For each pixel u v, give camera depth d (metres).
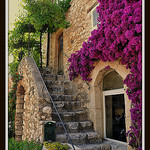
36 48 8.44
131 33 2.57
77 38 5.45
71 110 4.57
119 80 3.88
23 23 6.85
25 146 3.31
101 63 4.02
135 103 2.73
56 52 7.71
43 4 5.80
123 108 3.68
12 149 3.32
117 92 3.88
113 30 3.02
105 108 4.22
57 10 5.88
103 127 4.16
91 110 4.28
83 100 4.71
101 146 3.46
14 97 6.58
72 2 6.05
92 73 4.37
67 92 5.29
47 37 8.58
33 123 4.05
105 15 3.44
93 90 4.27
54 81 5.36
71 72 5.09
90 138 3.70
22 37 7.70
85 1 5.18
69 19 6.16
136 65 2.84
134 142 2.76
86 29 4.98
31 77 4.65
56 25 6.02
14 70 7.30
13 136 6.57
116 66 3.51
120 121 3.74
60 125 3.73
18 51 8.15
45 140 3.22
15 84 6.56
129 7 2.73
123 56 3.11
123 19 2.74
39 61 8.39
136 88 2.76
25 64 5.57
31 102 4.45
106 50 3.30
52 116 4.00
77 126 3.91
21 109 6.52
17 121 6.39
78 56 4.78
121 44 3.07
